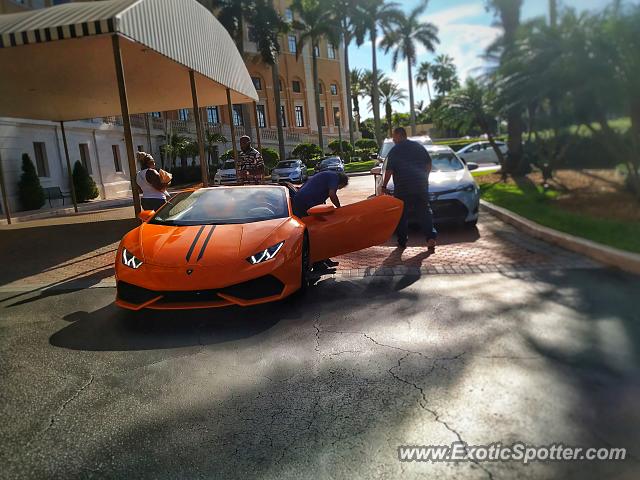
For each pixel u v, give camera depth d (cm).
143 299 400
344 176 599
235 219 487
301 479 202
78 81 1200
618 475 198
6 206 1399
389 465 209
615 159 1074
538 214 822
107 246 879
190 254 414
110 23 672
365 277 533
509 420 239
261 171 961
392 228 582
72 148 2327
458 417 243
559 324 363
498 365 298
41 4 2078
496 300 428
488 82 1196
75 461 222
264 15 3428
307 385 287
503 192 1158
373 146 4988
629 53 809
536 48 947
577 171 1221
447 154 924
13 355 354
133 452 227
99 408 270
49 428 251
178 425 249
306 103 5034
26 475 212
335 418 249
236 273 397
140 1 759
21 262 762
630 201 853
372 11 4197
